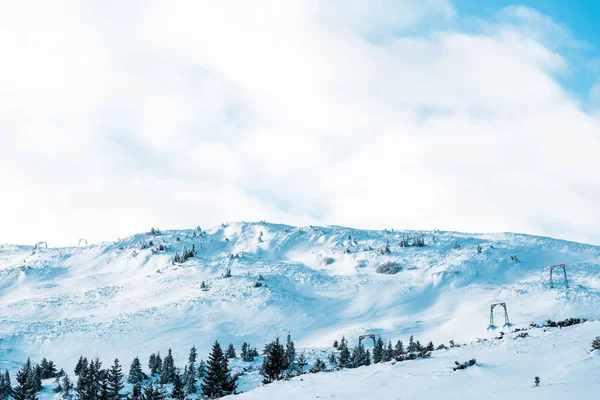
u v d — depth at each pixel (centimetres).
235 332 13300
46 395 7494
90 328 13638
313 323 14238
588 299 12256
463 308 14012
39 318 15800
